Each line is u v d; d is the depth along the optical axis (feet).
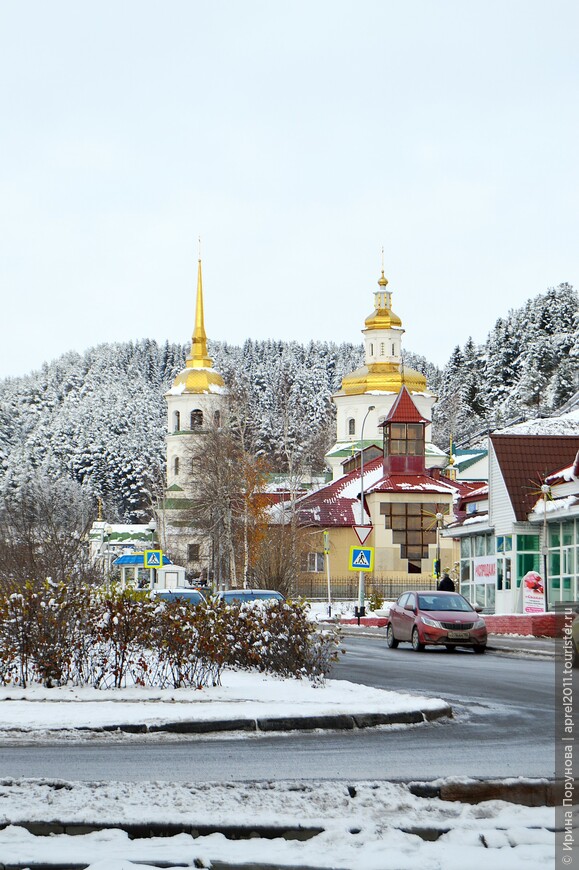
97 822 27.14
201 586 289.53
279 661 67.82
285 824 27.22
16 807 28.58
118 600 61.31
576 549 147.23
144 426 653.30
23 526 127.75
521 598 156.66
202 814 27.99
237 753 40.83
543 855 24.63
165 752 40.96
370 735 46.39
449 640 103.35
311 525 269.03
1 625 60.29
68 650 60.23
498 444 165.37
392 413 274.57
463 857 24.47
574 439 166.09
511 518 158.92
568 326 631.56
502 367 638.12
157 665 61.21
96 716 47.75
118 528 385.91
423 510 270.87
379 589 265.75
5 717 47.57
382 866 23.73
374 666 85.10
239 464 272.31
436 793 31.53
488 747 42.63
